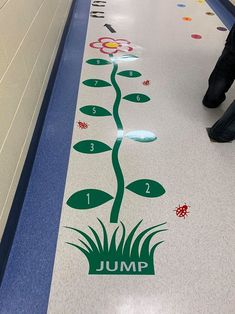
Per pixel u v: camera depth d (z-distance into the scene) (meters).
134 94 1.75
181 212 1.17
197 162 1.37
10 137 1.05
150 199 1.21
